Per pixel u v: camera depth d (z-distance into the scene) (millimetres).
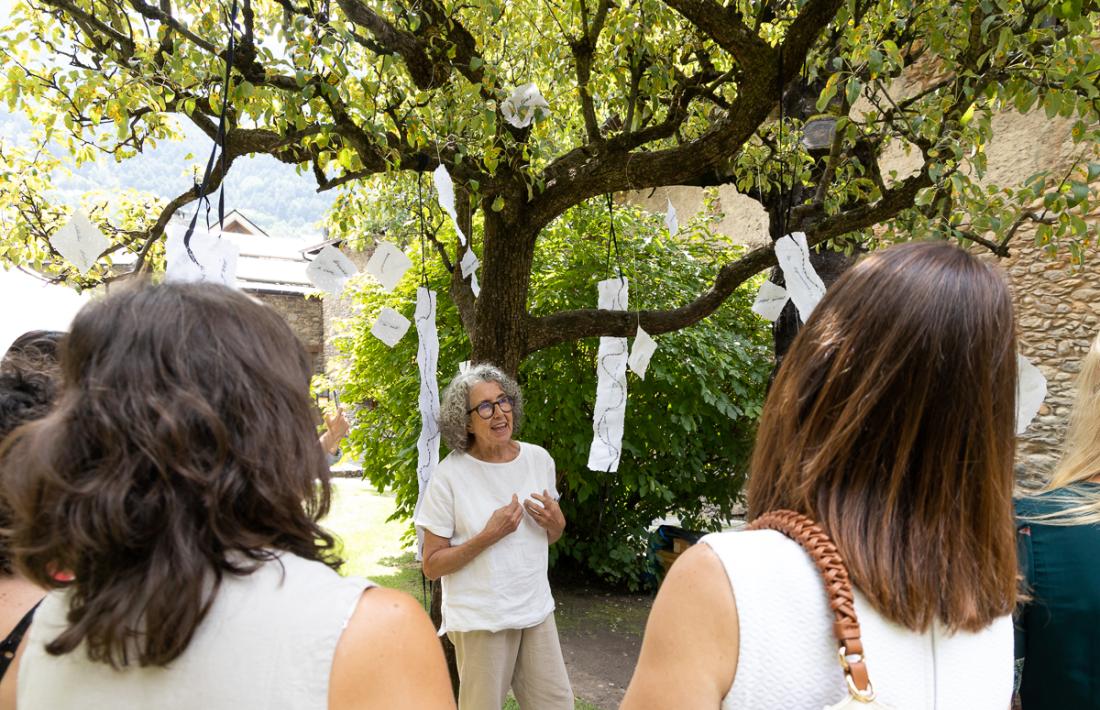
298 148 2795
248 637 643
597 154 3023
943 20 2525
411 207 3740
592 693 3633
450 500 2471
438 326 5234
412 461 4965
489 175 2895
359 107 2551
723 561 741
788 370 858
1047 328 5242
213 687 631
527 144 2975
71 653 662
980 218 2582
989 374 754
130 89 2336
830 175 2895
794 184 3494
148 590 603
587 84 3133
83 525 604
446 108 2709
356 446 5758
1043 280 5262
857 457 771
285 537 720
